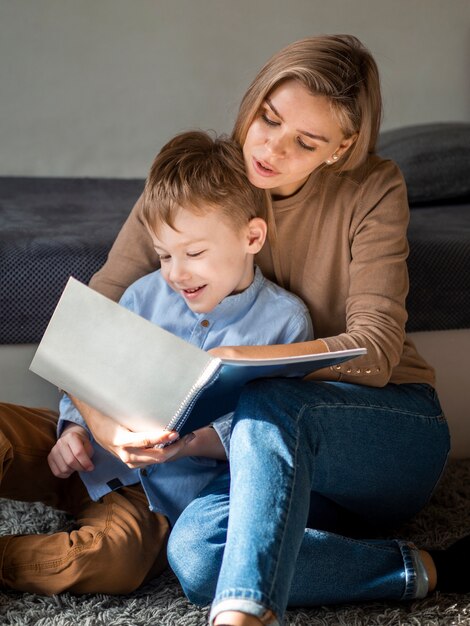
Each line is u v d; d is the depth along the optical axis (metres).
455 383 1.74
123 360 1.12
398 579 1.24
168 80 2.67
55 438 1.42
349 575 1.22
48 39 2.56
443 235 1.76
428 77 2.83
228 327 1.34
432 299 1.69
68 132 2.63
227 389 1.13
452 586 1.28
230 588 0.98
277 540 1.01
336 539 1.22
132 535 1.28
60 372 1.19
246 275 1.34
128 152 2.69
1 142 2.59
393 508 1.36
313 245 1.38
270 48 2.72
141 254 1.45
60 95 2.60
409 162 2.29
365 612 1.25
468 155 2.33
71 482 1.43
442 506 1.59
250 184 1.30
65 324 1.15
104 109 2.64
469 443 1.77
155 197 1.25
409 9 2.79
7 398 1.61
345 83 1.24
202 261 1.26
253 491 1.04
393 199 1.36
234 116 1.70
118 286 1.45
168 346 1.08
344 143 1.31
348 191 1.36
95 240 1.64
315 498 1.31
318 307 1.40
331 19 2.75
